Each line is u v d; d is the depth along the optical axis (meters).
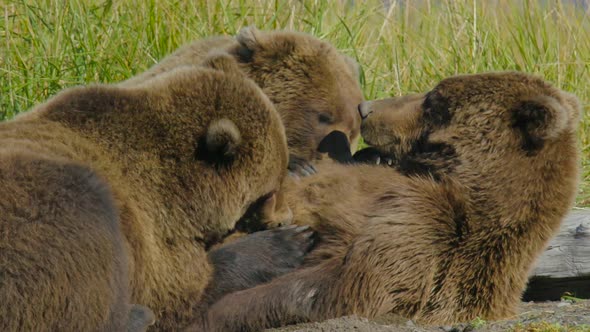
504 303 11.33
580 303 12.39
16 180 9.05
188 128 10.72
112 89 10.78
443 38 20.67
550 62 19.34
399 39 20.53
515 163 11.23
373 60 19.61
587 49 20.38
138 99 10.72
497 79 11.55
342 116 14.42
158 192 10.53
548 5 21.09
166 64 14.56
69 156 9.98
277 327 10.73
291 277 10.91
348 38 19.12
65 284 8.95
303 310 10.77
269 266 11.16
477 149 11.35
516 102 11.34
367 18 20.77
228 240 11.48
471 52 19.33
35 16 16.84
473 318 11.16
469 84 11.60
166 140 10.65
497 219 11.16
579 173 11.62
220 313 10.73
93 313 9.17
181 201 10.62
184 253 10.70
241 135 10.77
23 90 15.87
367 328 10.34
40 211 8.98
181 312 10.71
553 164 11.25
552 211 11.29
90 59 16.38
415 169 11.81
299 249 11.30
